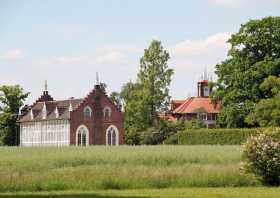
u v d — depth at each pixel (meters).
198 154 67.44
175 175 50.66
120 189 48.66
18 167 55.19
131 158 62.72
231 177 51.19
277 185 51.62
